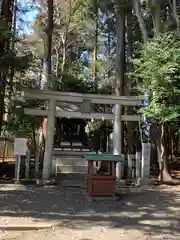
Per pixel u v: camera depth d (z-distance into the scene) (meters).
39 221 6.32
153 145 18.92
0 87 11.52
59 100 11.91
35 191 9.57
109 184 8.82
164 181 12.09
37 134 18.12
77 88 16.00
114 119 12.49
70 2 21.86
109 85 19.48
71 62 24.91
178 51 10.06
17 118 14.62
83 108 12.14
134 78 13.05
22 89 11.90
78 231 5.83
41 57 18.50
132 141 16.39
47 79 15.39
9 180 11.13
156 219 6.89
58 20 23.20
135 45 16.62
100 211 7.49
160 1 12.97
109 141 15.09
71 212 7.26
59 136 14.60
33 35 19.59
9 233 5.55
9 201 8.05
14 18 14.86
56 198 8.70
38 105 13.71
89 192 8.89
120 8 15.00
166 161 12.53
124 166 13.21
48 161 11.42
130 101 12.40
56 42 24.83
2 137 18.06
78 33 24.27
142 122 15.98
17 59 10.16
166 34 11.23
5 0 12.60
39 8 20.03
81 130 14.84
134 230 6.02
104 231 5.89
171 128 15.51
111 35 20.97
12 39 10.90
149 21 15.00
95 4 15.57
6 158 18.91
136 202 8.58
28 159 11.64
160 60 10.06
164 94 10.52
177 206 8.14
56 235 5.55
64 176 12.38
